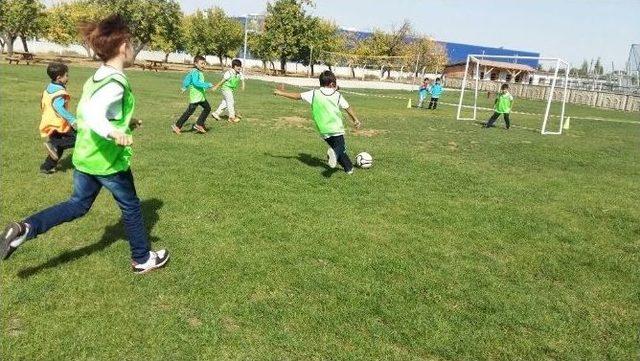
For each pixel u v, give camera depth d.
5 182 6.40
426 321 3.61
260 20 55.94
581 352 3.37
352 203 6.33
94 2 49.00
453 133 14.49
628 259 5.06
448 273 4.43
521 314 3.79
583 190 7.96
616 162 11.18
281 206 5.99
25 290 3.69
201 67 10.46
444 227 5.65
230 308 3.62
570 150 12.39
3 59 37.94
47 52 57.22
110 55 3.68
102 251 4.45
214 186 6.67
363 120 16.56
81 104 3.69
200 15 56.22
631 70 40.03
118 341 3.18
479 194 7.23
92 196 3.94
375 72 66.81
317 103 7.31
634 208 7.00
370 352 3.21
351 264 4.48
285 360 3.10
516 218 6.16
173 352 3.11
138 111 14.46
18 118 11.29
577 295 4.20
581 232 5.81
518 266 4.73
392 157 9.55
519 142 13.27
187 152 8.75
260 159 8.50
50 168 6.92
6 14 38.84
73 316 3.42
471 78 57.66
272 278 4.12
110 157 3.75
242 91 25.38
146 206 5.73
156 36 49.81
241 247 4.70
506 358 3.25
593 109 35.16
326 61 58.62
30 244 4.50
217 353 3.12
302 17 54.19
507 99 16.47
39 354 3.02
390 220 5.77
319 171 7.90
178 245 4.67
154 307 3.61
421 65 65.00
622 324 3.76
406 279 4.26
